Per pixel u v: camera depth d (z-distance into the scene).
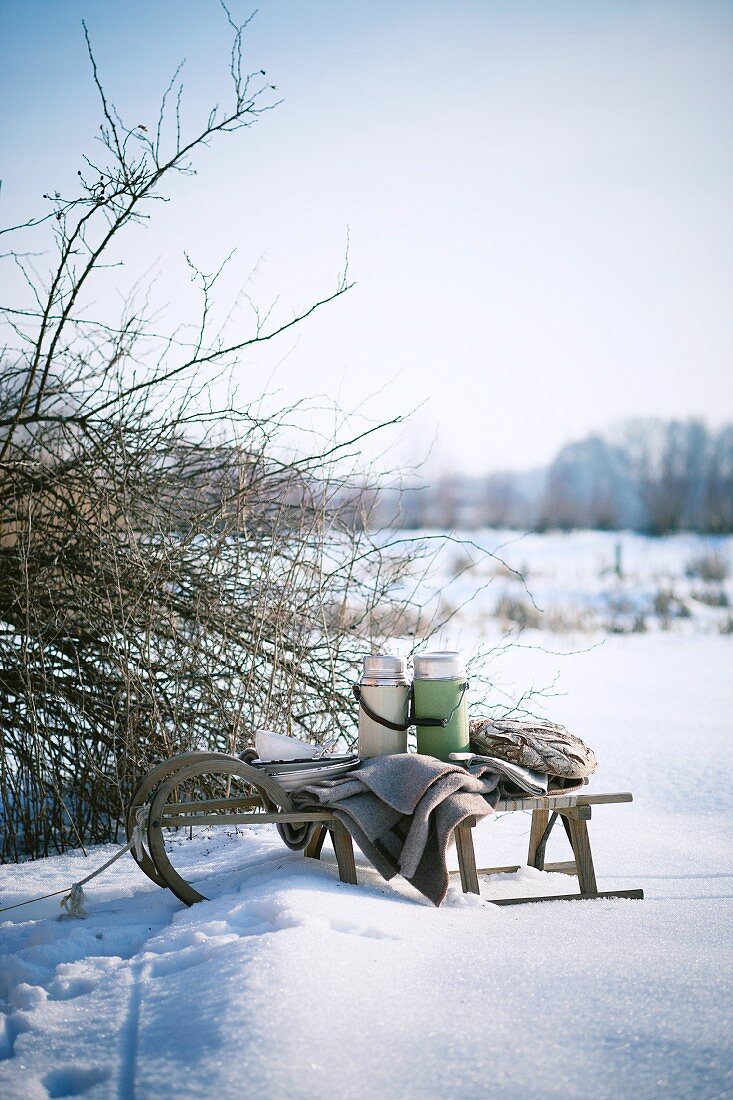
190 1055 2.44
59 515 5.41
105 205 4.91
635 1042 2.46
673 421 58.22
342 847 3.84
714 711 9.66
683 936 3.32
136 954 3.19
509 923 3.47
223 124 4.91
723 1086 2.25
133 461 5.34
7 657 5.28
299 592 5.73
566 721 9.08
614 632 17.19
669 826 5.44
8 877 4.45
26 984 2.96
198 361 5.37
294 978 2.73
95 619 5.33
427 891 3.66
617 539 35.59
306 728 5.66
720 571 24.25
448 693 4.04
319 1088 2.27
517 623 17.80
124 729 5.22
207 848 4.84
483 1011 2.64
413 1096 2.24
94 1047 2.57
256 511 5.77
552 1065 2.36
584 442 61.19
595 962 3.00
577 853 3.99
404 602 6.04
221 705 5.38
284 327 5.38
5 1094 2.35
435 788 3.70
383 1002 2.67
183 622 5.69
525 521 54.56
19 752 5.16
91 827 5.39
